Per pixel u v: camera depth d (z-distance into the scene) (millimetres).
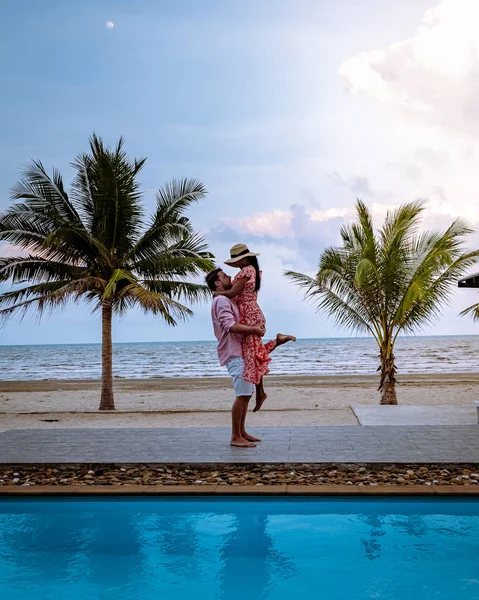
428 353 71062
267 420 13008
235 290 6891
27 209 16906
